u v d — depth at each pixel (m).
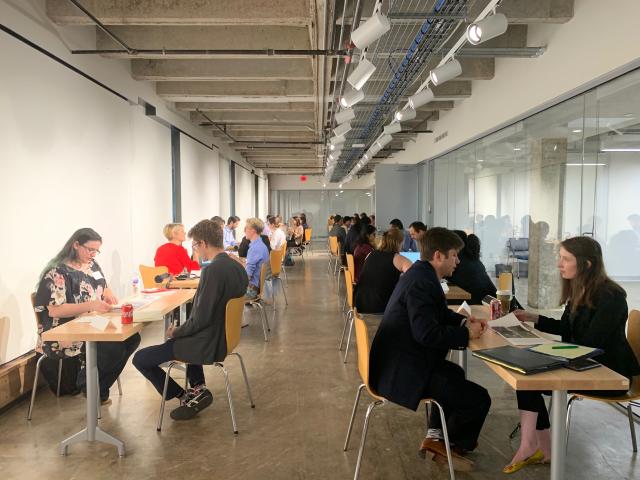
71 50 4.27
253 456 2.67
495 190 6.29
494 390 3.63
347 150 11.82
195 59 5.70
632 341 2.55
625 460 2.60
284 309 6.80
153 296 3.58
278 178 21.33
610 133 3.83
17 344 3.44
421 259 2.51
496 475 2.46
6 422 3.10
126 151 5.55
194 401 3.14
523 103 5.11
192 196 8.50
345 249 8.67
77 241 3.30
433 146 9.03
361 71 3.96
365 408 3.33
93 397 2.71
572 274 2.42
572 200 4.44
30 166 3.64
